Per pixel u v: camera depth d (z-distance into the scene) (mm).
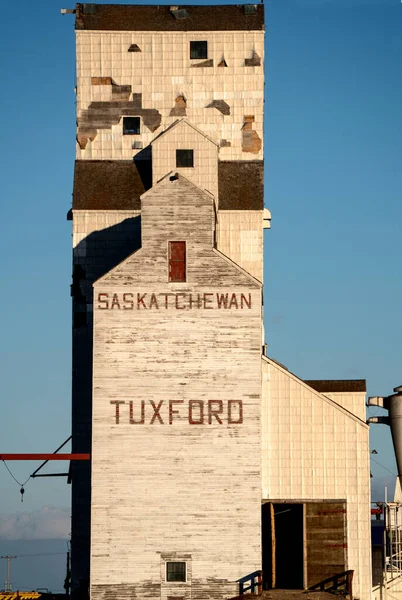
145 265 88062
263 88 103125
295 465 91375
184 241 88375
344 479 91125
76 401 97125
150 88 103062
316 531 90500
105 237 99188
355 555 90312
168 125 102625
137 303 87750
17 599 103562
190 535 85750
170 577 85438
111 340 87438
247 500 86000
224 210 100125
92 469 86312
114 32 103375
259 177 101625
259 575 85062
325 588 89438
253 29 103562
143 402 87000
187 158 99875
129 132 102250
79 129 102250
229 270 88000
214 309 87688
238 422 86750
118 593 85312
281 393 92062
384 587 99812
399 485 106688
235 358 87312
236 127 102688
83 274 98812
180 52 103438
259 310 87750
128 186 100438
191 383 87125
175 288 87875
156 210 88625
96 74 103125
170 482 86188
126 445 86500
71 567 93688
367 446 91250
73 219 99438
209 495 86062
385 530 101375
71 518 94438
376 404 100250
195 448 86500
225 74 103188
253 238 100062
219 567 85438
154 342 87438
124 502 86062
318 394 91875
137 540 85750
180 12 104188
